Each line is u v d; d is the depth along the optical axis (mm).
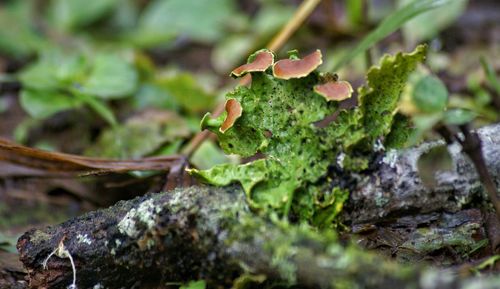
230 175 216
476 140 220
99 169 252
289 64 216
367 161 221
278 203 213
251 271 206
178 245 214
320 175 219
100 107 296
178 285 220
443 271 212
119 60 317
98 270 220
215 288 216
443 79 329
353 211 222
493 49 352
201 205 212
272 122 220
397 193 222
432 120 272
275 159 218
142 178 261
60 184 280
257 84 221
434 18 347
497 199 218
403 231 226
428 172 223
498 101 302
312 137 220
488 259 212
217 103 327
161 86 321
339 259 199
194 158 272
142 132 289
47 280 222
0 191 288
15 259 248
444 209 227
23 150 248
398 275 196
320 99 219
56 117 316
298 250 202
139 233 215
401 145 225
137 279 221
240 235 207
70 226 222
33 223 271
